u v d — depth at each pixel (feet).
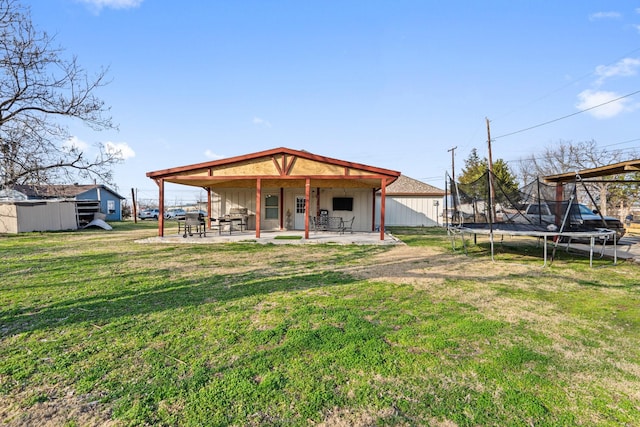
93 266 22.68
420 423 6.52
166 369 8.55
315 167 37.88
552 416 6.78
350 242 36.01
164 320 12.12
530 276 20.30
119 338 10.51
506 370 8.64
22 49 27.30
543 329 11.53
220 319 12.24
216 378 8.11
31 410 6.86
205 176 38.70
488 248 32.96
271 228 52.34
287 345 9.96
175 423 6.45
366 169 37.29
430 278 19.44
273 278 19.10
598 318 12.76
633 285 18.12
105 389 7.63
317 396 7.37
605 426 6.51
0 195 58.80
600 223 35.76
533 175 120.37
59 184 33.96
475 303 14.53
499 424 6.51
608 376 8.43
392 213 70.08
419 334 10.93
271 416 6.70
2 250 30.86
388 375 8.32
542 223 31.01
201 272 20.72
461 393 7.56
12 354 9.40
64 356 9.29
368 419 6.63
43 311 13.12
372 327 11.46
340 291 16.29
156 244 35.27
